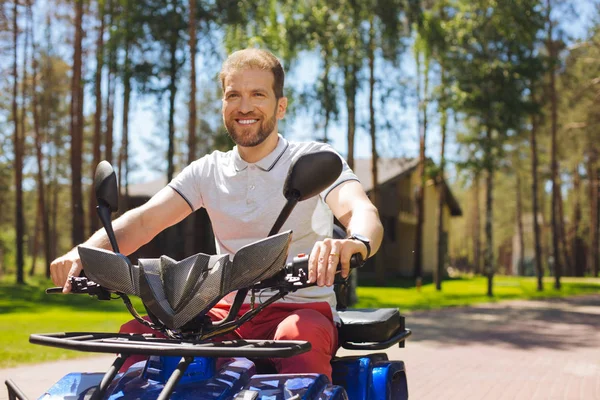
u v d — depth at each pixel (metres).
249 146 3.02
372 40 20.05
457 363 9.90
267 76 3.01
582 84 31.41
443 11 23.67
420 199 33.88
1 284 28.95
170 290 2.39
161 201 3.20
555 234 32.00
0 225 53.88
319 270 2.34
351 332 3.45
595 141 36.66
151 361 2.52
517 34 23.02
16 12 30.50
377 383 3.11
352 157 20.50
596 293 29.17
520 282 39.25
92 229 28.34
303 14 19.33
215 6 20.22
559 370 9.44
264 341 2.40
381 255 30.56
